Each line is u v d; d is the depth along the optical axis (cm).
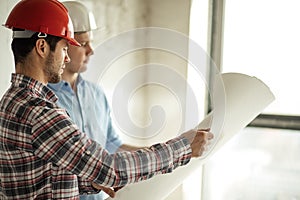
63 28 139
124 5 283
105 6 272
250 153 301
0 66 221
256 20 295
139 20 292
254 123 298
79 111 162
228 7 299
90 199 196
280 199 297
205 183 309
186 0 288
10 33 223
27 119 134
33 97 136
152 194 174
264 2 293
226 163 305
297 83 290
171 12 291
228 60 300
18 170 138
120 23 281
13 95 138
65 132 132
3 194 143
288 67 291
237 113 172
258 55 295
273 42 293
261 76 295
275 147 296
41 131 132
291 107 291
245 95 174
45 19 137
